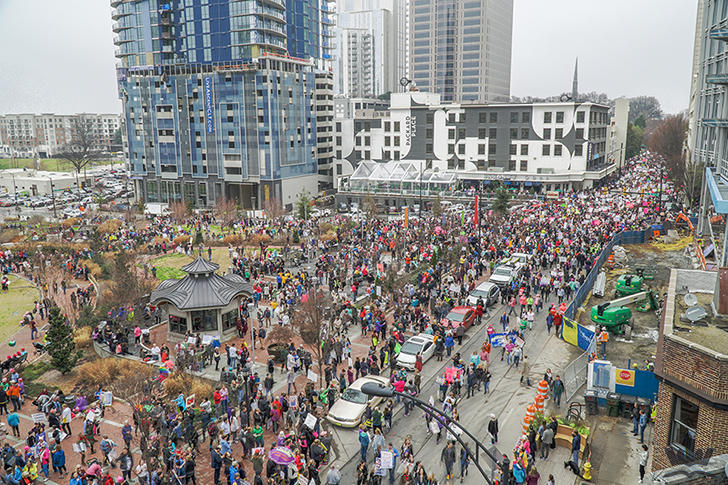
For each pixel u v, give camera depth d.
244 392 25.30
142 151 112.50
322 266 50.44
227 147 102.38
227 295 36.88
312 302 31.64
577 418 23.56
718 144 50.91
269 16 99.94
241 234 69.88
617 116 142.75
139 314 39.97
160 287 39.03
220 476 21.44
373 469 21.50
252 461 20.45
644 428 23.20
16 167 194.12
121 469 21.05
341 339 34.09
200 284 37.00
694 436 17.20
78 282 54.03
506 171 101.62
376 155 114.31
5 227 81.75
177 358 31.53
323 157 117.50
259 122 98.69
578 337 34.09
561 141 97.00
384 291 42.31
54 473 22.11
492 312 41.69
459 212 78.38
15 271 61.31
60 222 87.69
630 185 106.12
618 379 25.31
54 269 53.53
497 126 101.25
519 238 58.75
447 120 105.44
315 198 111.00
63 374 33.12
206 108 102.06
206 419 24.62
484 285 43.47
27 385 31.59
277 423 25.17
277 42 105.00
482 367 29.23
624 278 42.06
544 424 22.94
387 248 58.53
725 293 19.88
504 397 28.14
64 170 189.88
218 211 88.00
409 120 108.94
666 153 123.56
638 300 40.22
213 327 36.88
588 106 94.81
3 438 24.41
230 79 99.31
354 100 131.38
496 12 196.62
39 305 44.84
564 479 20.73
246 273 49.53
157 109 108.38
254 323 39.12
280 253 61.91
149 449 21.23
